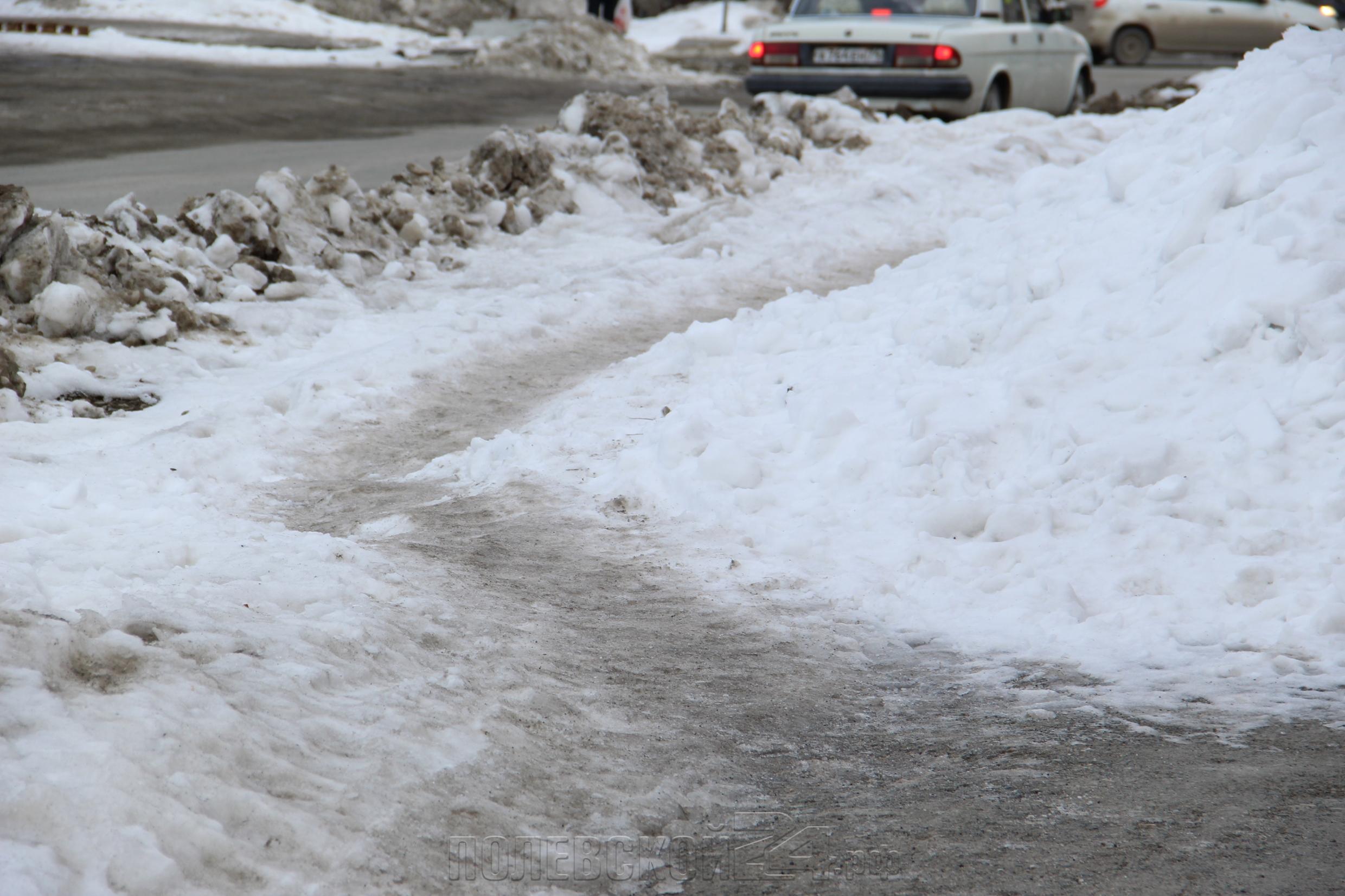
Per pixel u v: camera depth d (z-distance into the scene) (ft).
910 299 39.65
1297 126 33.96
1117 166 37.99
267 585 22.13
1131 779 17.26
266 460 32.76
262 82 109.29
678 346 40.78
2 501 27.35
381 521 28.73
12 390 35.17
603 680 20.70
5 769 13.85
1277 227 31.48
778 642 22.72
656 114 72.18
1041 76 88.07
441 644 20.98
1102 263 35.09
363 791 15.44
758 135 76.02
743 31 189.78
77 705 15.60
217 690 16.87
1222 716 19.31
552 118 100.78
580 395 37.99
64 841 13.14
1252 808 16.24
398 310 48.62
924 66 80.64
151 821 13.65
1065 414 30.17
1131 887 14.40
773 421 33.50
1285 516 25.55
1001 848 15.48
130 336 40.78
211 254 47.85
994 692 20.67
